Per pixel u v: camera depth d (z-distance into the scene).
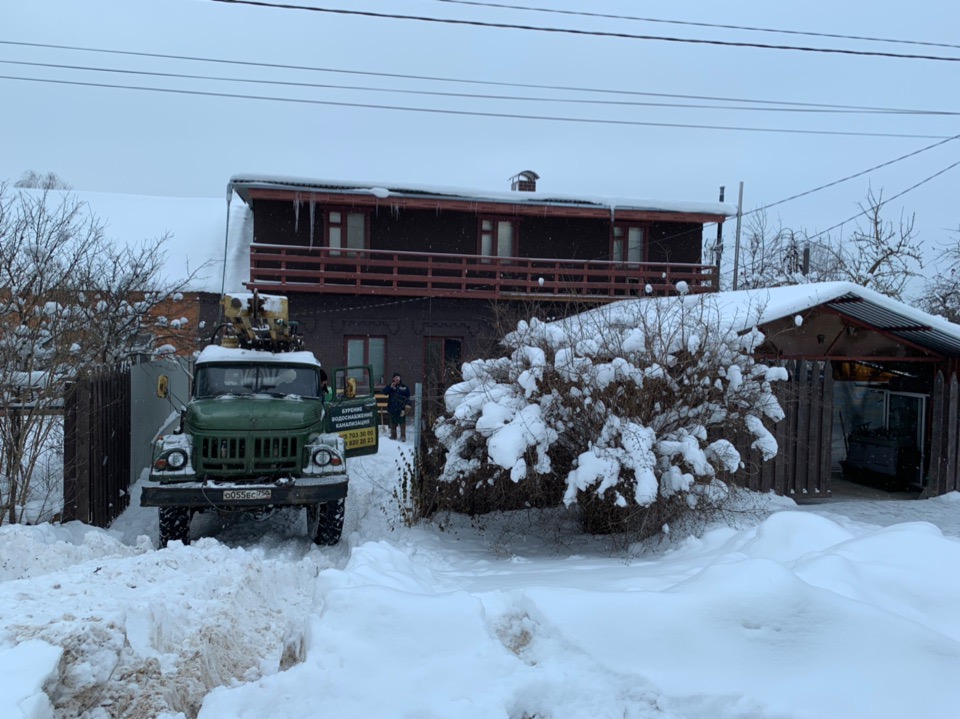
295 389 9.80
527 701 3.25
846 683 3.30
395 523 9.57
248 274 21.78
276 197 20.34
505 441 7.34
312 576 7.00
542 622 3.73
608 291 22.16
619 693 3.33
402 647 3.42
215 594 5.20
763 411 8.50
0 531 6.32
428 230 21.78
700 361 8.02
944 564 4.52
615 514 8.35
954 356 11.88
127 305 13.74
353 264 20.66
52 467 10.11
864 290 10.90
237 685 4.22
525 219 22.09
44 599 4.31
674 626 3.60
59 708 3.16
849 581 4.17
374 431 10.42
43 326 9.66
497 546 8.33
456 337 21.52
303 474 8.74
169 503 8.12
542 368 8.00
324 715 3.13
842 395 14.16
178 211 25.02
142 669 3.48
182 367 15.56
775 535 5.71
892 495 11.88
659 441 7.68
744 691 3.29
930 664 3.36
